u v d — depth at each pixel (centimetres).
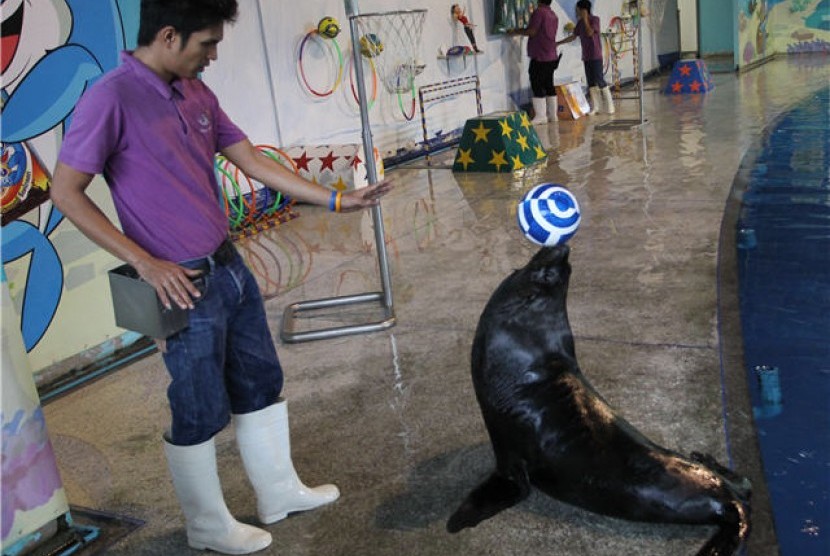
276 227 741
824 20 1886
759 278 485
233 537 266
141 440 362
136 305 232
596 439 252
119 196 233
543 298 261
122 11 454
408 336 442
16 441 265
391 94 1017
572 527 261
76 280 441
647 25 1816
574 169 861
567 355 271
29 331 423
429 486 294
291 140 859
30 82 416
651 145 952
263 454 273
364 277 562
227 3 226
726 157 833
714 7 1967
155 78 229
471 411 348
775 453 299
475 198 779
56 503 279
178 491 266
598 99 1435
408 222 708
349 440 334
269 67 824
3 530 264
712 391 342
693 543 246
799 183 705
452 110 1152
